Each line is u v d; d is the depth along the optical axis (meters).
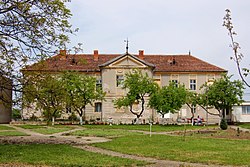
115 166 13.12
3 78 19.03
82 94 49.06
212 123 58.94
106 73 60.06
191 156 15.95
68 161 14.14
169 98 50.06
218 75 64.75
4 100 20.14
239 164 13.84
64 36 19.92
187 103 53.47
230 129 39.09
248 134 30.95
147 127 43.31
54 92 20.77
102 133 32.00
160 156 15.96
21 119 54.50
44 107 20.86
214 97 52.16
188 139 25.28
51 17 19.41
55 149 18.28
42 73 20.08
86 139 25.81
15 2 18.38
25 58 19.03
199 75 64.94
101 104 60.34
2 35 18.53
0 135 29.39
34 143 22.11
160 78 64.88
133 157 15.86
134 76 52.81
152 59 67.75
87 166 13.07
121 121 58.41
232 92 52.31
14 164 13.52
